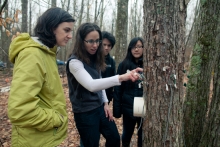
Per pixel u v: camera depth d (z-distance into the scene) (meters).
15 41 1.42
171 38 1.52
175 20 1.50
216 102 2.19
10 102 1.28
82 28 1.96
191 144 2.56
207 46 2.45
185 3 1.52
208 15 2.40
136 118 2.61
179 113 1.66
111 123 2.39
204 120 2.54
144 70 1.70
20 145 1.44
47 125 1.42
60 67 10.15
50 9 1.53
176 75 1.57
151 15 1.55
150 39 1.58
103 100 2.42
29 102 1.30
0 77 10.52
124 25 5.92
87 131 2.14
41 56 1.42
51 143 1.52
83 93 2.06
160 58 1.55
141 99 1.90
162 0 1.48
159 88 1.59
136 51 2.53
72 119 4.43
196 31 2.57
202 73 2.50
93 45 1.97
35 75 1.33
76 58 1.96
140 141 2.67
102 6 11.23
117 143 2.42
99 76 2.24
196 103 2.53
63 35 1.54
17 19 2.94
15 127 1.48
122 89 2.69
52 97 1.53
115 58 6.07
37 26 1.53
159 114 1.63
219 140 2.15
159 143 1.67
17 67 1.34
